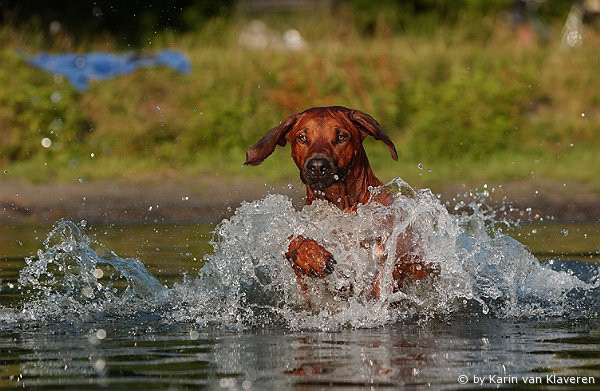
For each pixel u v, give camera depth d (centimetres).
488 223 1417
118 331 714
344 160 797
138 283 873
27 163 1855
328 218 802
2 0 2462
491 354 623
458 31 2561
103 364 602
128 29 2562
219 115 1984
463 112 2023
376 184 846
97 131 1955
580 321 748
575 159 1891
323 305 792
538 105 2120
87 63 2097
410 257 796
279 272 832
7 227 1398
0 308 794
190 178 1770
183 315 773
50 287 891
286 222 821
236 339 682
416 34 2733
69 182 1727
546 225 1388
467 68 2152
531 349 639
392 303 792
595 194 1603
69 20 2523
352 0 2956
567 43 2462
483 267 877
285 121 829
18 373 581
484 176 1766
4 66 2033
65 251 923
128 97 2030
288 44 2388
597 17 2983
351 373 570
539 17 3020
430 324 738
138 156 1916
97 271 905
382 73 2111
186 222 1462
